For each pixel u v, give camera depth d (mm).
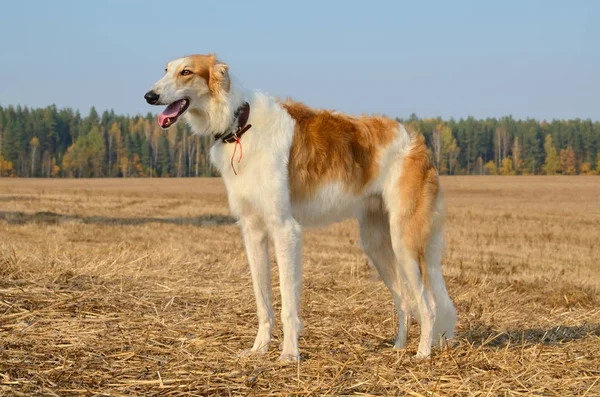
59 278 7812
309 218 6121
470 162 103688
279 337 6363
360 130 6258
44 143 111188
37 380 4727
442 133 101000
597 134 102062
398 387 4910
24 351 5289
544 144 102938
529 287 10266
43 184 66625
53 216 27234
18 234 19281
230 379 4965
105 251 11773
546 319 7777
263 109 5836
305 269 10695
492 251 17547
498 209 34375
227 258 11344
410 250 6098
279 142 5789
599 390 4969
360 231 6488
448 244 19109
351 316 7273
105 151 105500
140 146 104500
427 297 6039
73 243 16391
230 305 7312
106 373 4980
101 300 7016
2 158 102625
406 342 6273
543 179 70250
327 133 6070
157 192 50312
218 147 5879
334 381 4938
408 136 6379
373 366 5422
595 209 34781
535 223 26266
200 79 5758
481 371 5277
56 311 6453
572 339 6676
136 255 10117
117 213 30406
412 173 6180
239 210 5875
